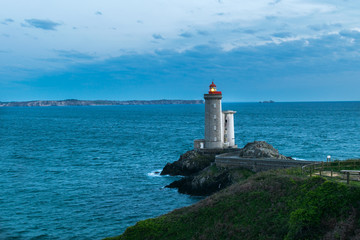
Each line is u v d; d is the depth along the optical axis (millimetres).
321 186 26672
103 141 127312
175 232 29484
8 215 47000
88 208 49875
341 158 85188
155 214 47312
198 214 30625
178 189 59031
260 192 30312
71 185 62562
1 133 157625
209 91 72375
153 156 93250
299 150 98250
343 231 22172
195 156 70000
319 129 162125
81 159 89125
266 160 53656
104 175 70375
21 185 62562
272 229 25797
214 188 55375
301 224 24312
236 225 27516
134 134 153750
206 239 27281
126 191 58594
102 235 40625
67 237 40031
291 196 28062
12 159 89188
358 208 23531
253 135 140125
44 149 107188
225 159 57906
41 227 42969
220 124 72812
